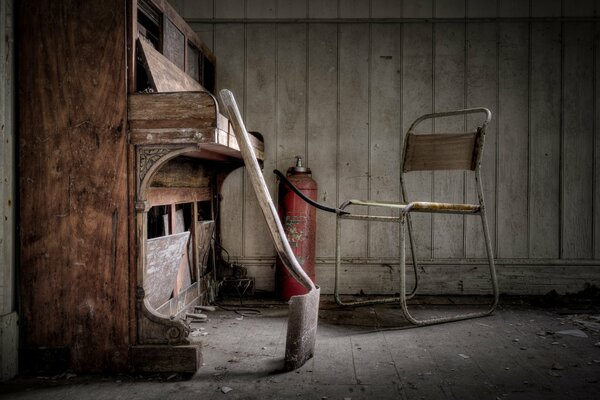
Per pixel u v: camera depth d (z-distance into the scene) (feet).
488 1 11.01
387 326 8.45
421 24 11.12
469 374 6.09
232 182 11.30
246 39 11.27
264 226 11.28
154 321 6.15
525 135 11.09
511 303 10.28
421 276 11.13
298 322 6.25
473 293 11.06
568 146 11.03
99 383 5.82
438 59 11.12
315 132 11.27
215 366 6.39
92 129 6.05
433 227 11.13
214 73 11.19
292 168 10.66
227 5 11.23
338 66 11.21
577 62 11.00
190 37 9.30
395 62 11.17
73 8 6.01
